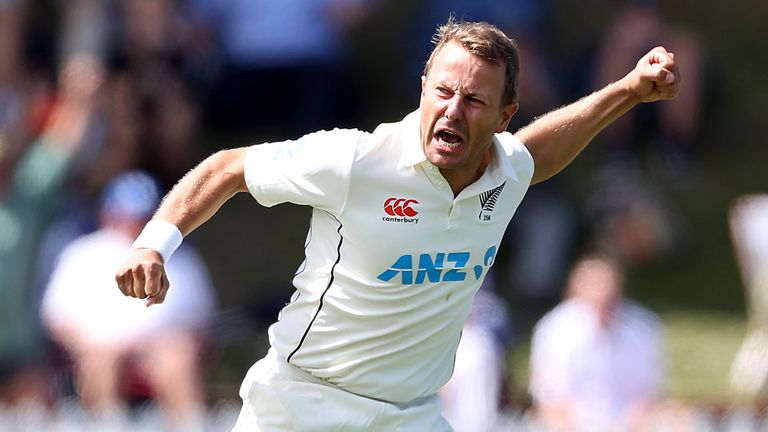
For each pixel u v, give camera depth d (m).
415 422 15.95
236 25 41.97
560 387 28.38
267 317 37.34
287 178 14.88
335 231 15.10
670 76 16.22
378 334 15.33
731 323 39.47
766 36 53.59
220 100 42.53
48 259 30.80
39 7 41.19
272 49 41.88
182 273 28.19
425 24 44.56
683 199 44.75
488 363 27.73
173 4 40.69
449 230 15.05
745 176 46.28
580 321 28.67
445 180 14.83
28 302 29.50
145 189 28.73
